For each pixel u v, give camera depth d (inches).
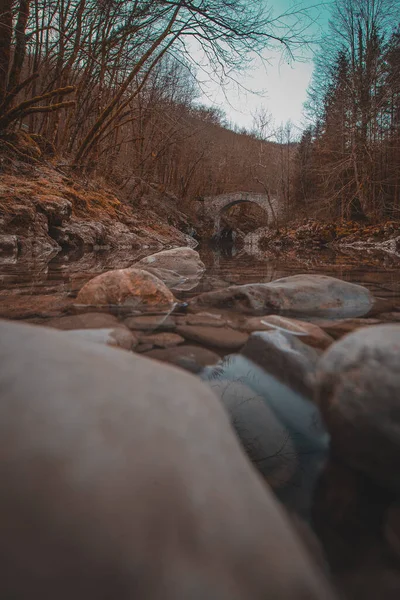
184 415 25.9
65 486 18.9
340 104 818.8
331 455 32.5
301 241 829.8
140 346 60.8
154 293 96.1
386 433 28.6
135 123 767.7
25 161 408.5
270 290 94.7
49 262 222.1
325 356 37.5
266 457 32.1
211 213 1432.1
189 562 17.1
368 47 822.5
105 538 17.2
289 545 19.0
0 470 19.1
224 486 21.2
